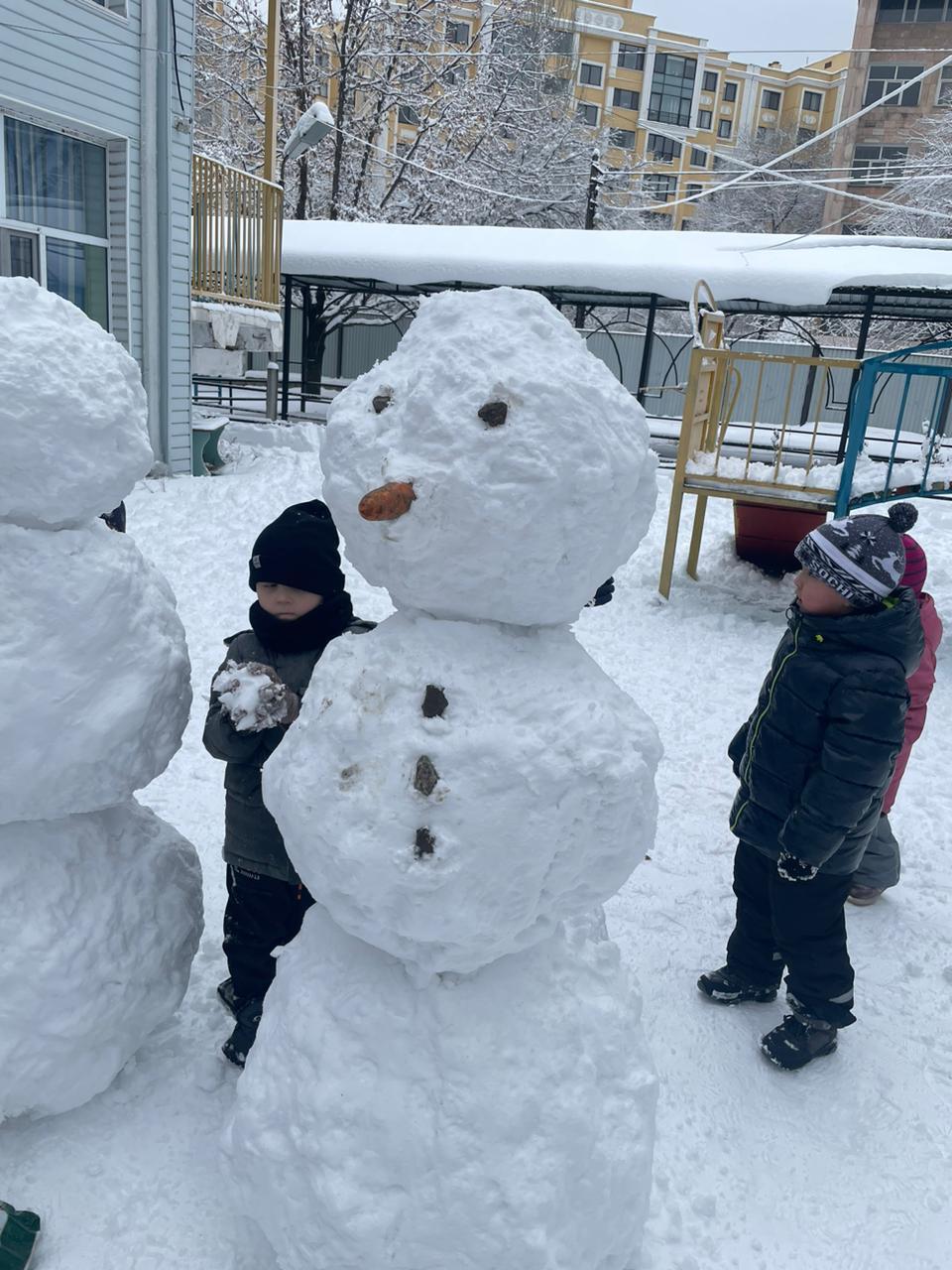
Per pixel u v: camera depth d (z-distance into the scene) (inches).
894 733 91.3
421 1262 61.2
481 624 62.9
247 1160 65.2
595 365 61.8
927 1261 80.4
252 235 454.6
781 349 807.7
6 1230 71.9
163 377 382.6
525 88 904.9
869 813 96.5
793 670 97.3
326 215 858.8
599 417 58.6
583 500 57.7
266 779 65.8
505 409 56.6
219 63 816.3
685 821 156.3
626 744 61.7
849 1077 100.7
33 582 67.6
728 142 1947.6
